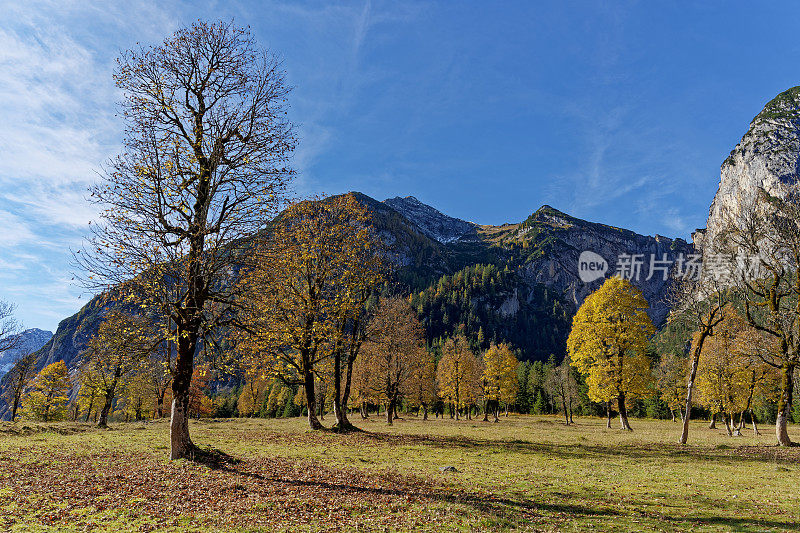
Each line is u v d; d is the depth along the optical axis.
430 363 74.12
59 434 28.80
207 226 17.19
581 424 63.75
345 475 16.44
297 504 12.06
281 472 16.47
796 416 79.75
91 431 32.44
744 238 29.94
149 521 10.15
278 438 27.42
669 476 17.94
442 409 103.75
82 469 15.80
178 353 17.91
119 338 16.77
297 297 29.83
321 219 31.22
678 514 12.21
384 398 60.56
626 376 40.28
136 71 18.61
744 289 30.22
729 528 10.91
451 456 22.31
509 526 10.77
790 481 17.06
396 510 11.93
